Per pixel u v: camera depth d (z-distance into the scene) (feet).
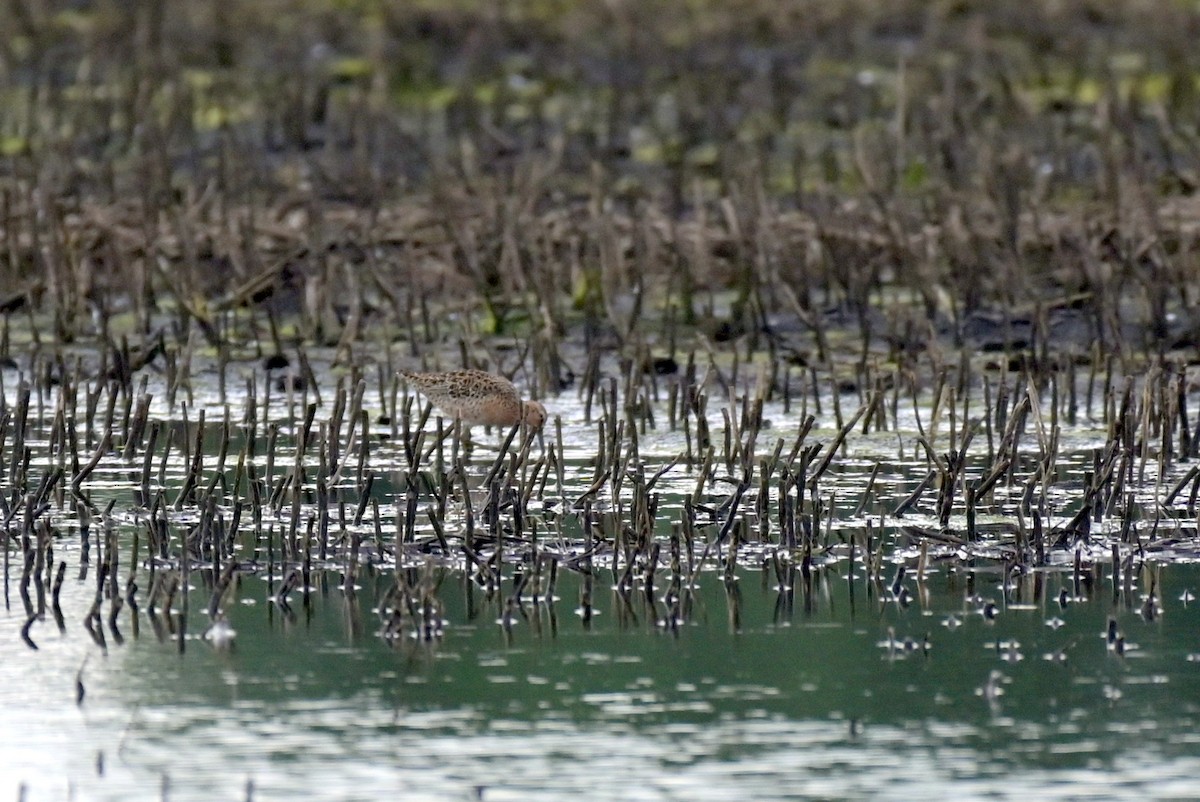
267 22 239.71
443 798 68.85
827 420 124.77
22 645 84.69
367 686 79.87
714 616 88.53
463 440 113.91
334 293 148.36
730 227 154.92
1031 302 145.48
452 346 141.18
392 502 105.60
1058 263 150.82
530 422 112.06
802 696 78.69
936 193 162.50
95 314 148.56
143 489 105.19
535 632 86.48
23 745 73.82
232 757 72.74
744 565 95.91
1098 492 101.24
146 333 141.08
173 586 88.79
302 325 145.79
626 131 199.31
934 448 117.39
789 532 98.17
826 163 177.68
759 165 175.22
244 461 107.24
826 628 86.84
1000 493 106.63
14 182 165.27
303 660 82.79
